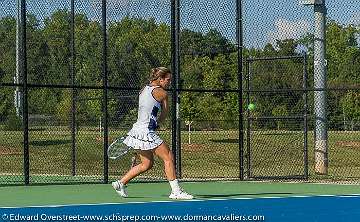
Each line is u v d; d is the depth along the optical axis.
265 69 34.28
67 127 36.44
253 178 33.69
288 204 22.11
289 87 34.38
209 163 41.41
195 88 33.72
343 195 25.16
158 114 24.53
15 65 34.03
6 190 28.06
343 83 46.19
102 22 32.16
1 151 39.56
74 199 24.55
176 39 32.91
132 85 33.56
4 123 37.31
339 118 46.19
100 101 34.44
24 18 29.89
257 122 34.75
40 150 40.00
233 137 45.12
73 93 34.69
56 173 35.72
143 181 32.16
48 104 35.59
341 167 42.19
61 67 33.81
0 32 33.78
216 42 33.53
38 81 33.69
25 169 30.22
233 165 41.12
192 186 30.28
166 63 33.62
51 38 33.38
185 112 38.81
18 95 34.88
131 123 34.06
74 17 33.03
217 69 34.50
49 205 22.11
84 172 36.00
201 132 45.16
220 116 39.09
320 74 36.16
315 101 36.28
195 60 33.94
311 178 35.09
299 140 35.28
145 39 33.56
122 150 25.88
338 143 50.09
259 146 35.34
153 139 24.33
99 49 33.12
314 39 36.22
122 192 24.92
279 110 34.62
